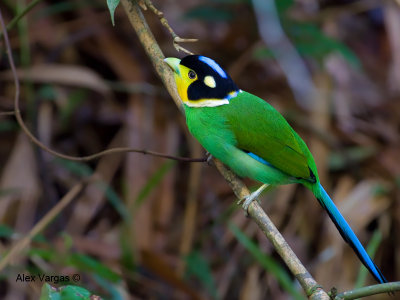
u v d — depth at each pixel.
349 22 13.63
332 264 10.10
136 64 11.09
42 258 8.46
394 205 10.75
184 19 11.15
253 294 9.88
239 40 11.89
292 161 7.39
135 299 9.24
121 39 11.28
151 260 9.02
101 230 9.95
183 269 9.62
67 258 7.79
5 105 10.21
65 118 10.45
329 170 11.15
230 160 7.37
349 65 12.45
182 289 9.11
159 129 10.60
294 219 10.66
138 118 10.59
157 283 9.48
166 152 10.42
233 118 7.23
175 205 10.41
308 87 11.51
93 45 11.14
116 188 10.34
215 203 10.59
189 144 10.59
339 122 11.62
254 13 11.50
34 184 9.73
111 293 8.12
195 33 11.78
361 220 10.47
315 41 10.98
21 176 9.71
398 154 11.45
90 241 9.43
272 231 5.98
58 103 10.36
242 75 11.70
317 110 11.31
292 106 11.38
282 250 5.75
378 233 7.95
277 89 11.61
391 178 11.08
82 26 11.22
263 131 7.30
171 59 7.18
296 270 5.54
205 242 10.23
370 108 12.20
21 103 10.31
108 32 11.25
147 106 10.74
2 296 8.48
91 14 11.41
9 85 10.41
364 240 10.55
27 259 8.73
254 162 7.37
